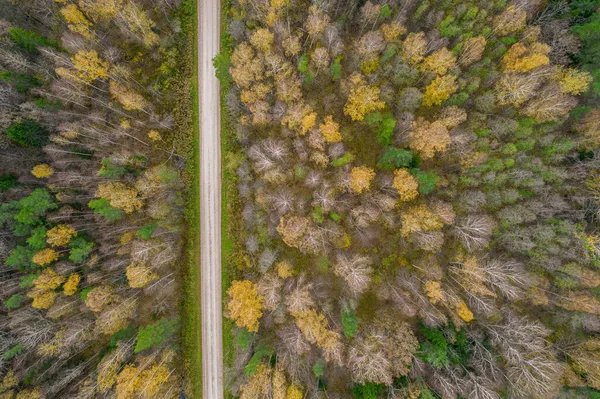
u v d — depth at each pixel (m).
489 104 37.25
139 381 36.94
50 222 39.50
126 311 38.88
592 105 37.19
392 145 39.81
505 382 35.06
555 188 37.84
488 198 37.75
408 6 38.03
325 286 40.50
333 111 41.22
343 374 39.06
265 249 41.34
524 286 36.44
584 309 35.78
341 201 38.69
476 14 37.28
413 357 34.91
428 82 38.12
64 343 37.06
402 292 38.12
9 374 36.22
